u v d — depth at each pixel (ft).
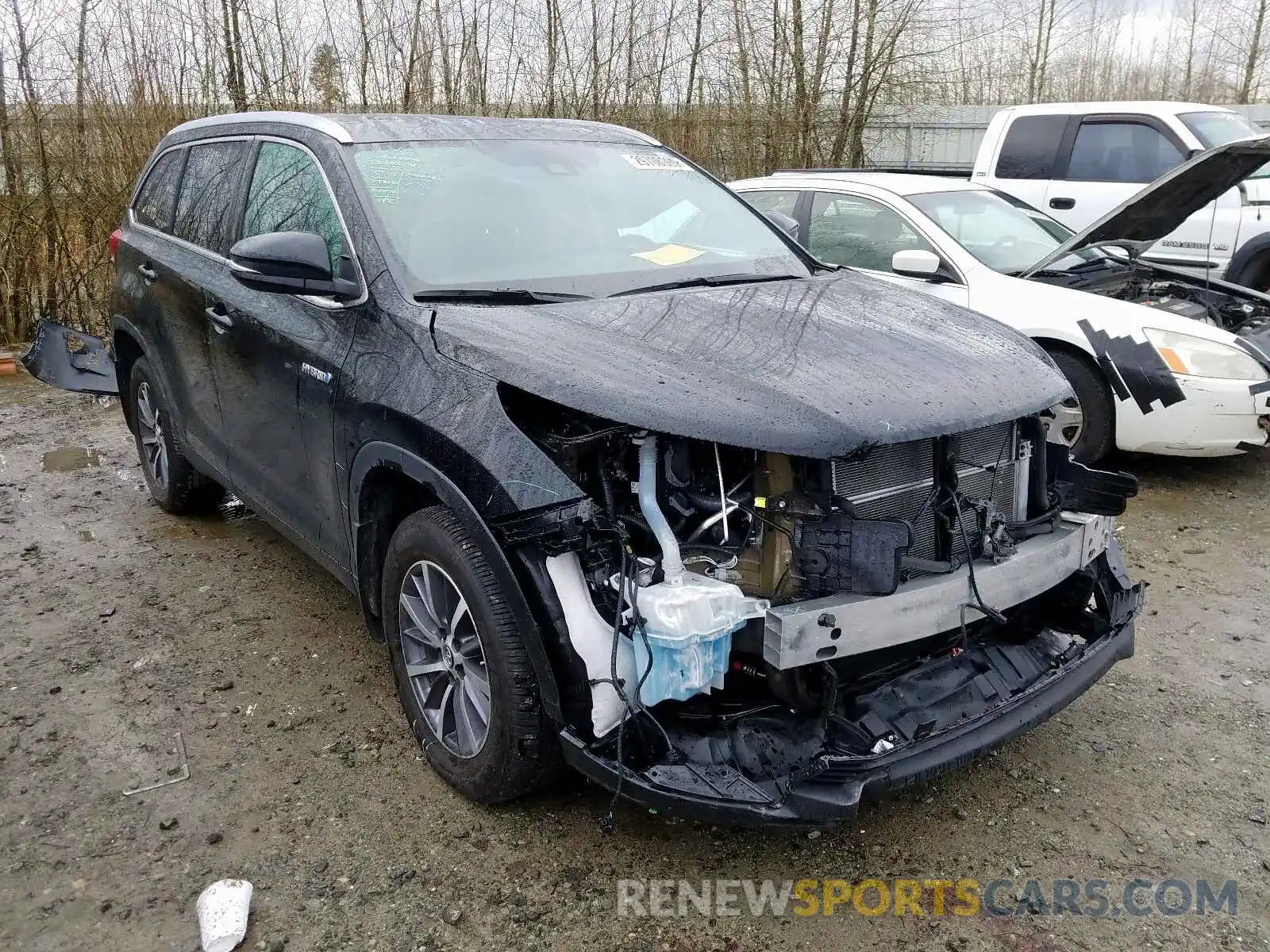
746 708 8.52
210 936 8.27
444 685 10.40
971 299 20.06
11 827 9.70
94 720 11.55
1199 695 12.19
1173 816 10.00
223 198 14.38
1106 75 88.74
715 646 8.10
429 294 10.56
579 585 8.49
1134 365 18.35
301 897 8.86
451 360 9.54
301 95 39.58
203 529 17.47
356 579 11.20
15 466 21.11
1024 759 10.93
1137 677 12.64
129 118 31.45
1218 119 29.09
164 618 14.07
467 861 9.31
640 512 8.81
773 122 46.16
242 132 14.39
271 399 12.39
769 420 8.19
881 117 47.91
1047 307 19.26
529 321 9.94
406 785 10.40
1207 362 18.02
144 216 17.24
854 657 8.72
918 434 8.30
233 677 12.53
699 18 44.60
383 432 9.94
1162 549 16.79
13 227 30.07
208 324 13.97
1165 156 28.40
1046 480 10.61
